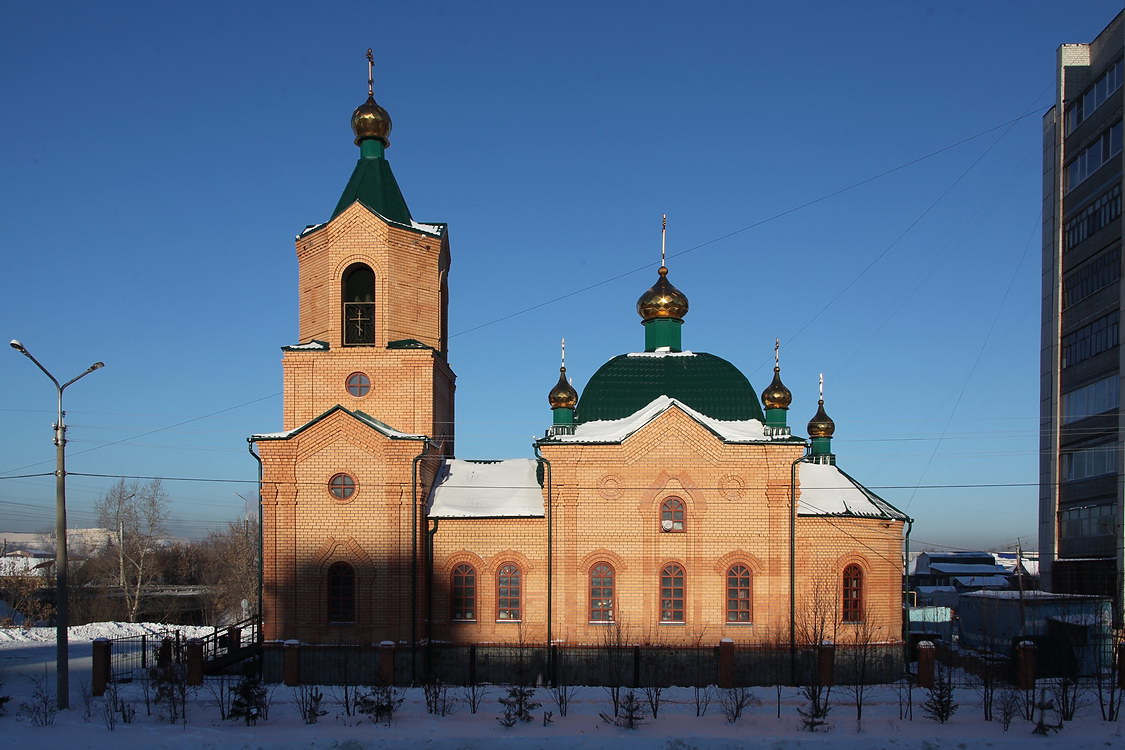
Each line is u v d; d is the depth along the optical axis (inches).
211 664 1576.0
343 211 1685.5
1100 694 1286.9
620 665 1556.3
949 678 1320.1
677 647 1556.3
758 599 1577.3
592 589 1598.2
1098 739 1118.4
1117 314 2215.8
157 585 4394.7
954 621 2178.9
